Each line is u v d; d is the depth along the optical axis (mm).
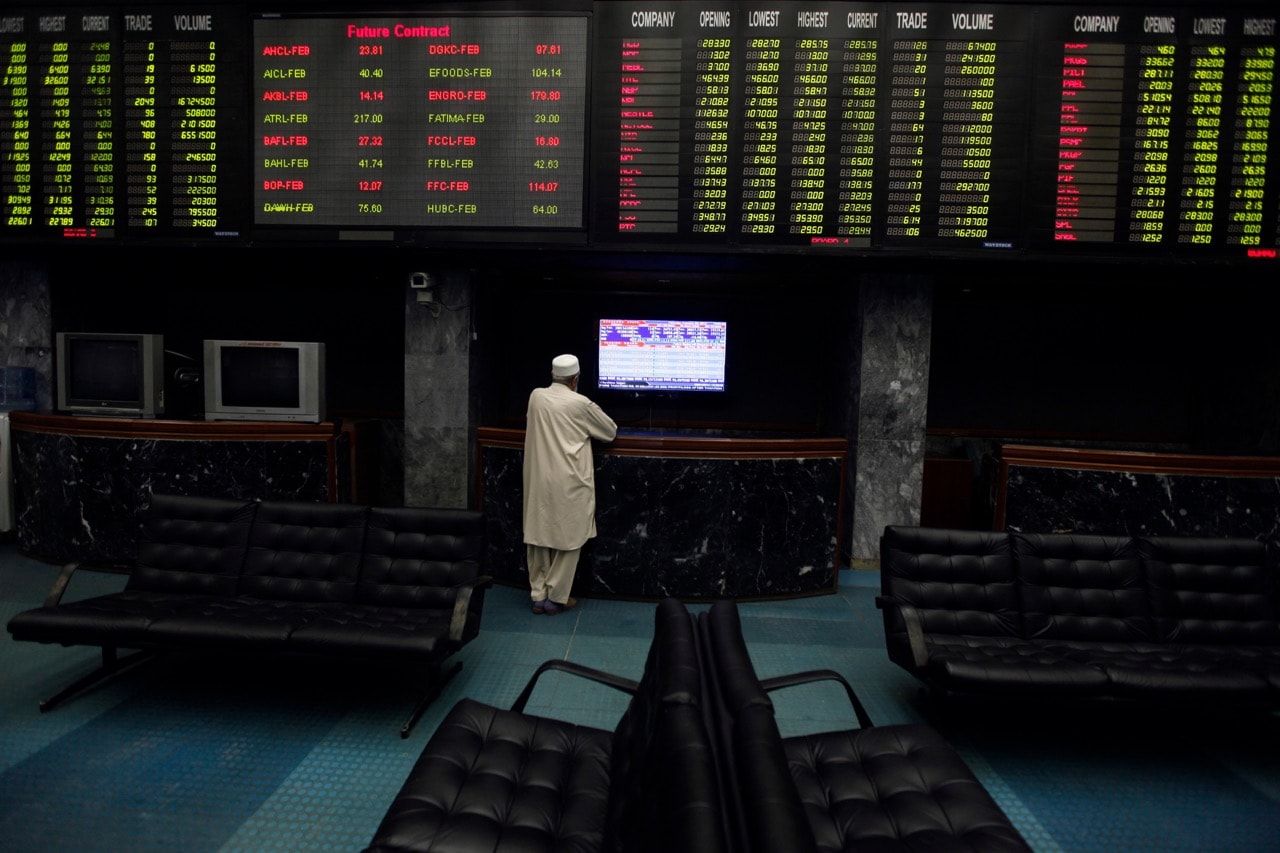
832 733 2246
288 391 4742
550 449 3977
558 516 3967
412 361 5125
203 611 2979
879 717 2973
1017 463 4605
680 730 1369
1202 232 4203
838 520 4457
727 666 1763
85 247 4707
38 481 4742
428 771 1947
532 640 3688
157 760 2529
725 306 6090
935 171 4270
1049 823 2311
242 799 2324
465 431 5105
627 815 1568
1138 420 5922
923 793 1954
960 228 4281
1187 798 2453
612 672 3326
